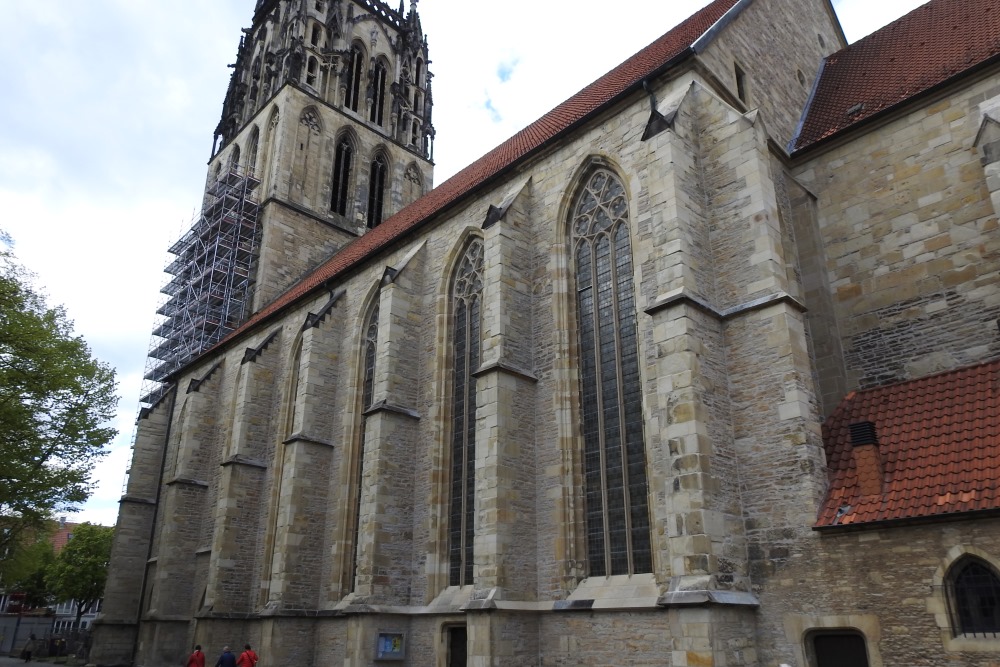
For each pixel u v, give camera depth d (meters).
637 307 23.91
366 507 29.53
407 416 31.12
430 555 28.45
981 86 23.09
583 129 28.08
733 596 18.03
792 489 18.80
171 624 41.91
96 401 41.66
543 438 25.56
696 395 19.64
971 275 21.80
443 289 32.69
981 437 17.27
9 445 36.25
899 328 22.83
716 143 23.66
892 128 24.88
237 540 38.38
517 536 24.03
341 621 30.86
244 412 40.69
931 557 16.23
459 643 26.12
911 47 28.94
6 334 34.81
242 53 69.56
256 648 35.94
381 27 69.25
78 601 86.56
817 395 23.23
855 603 17.06
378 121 66.50
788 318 20.28
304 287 47.00
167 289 64.38
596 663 21.45
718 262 22.38
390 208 63.09
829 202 25.69
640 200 24.69
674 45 31.98
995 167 20.19
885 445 18.89
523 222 28.66
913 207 23.58
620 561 22.72
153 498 53.53
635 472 23.11
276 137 58.41
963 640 15.44
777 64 31.14
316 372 36.69
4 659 56.84
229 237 56.72
